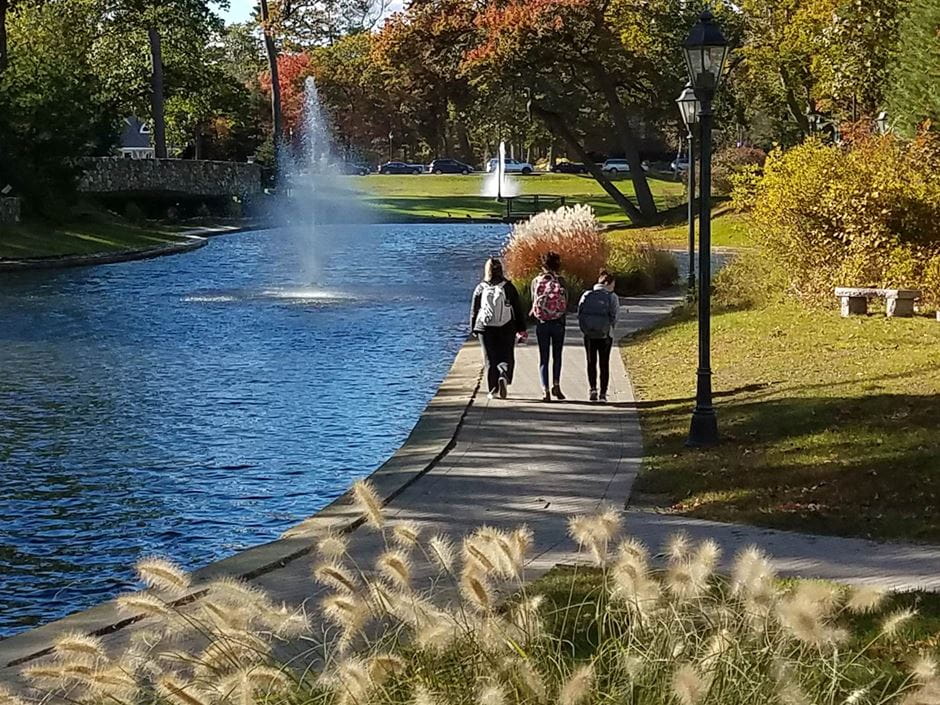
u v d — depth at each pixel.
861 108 46.31
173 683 4.25
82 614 7.34
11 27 63.25
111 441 13.52
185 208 60.59
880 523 9.10
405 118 108.06
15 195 45.41
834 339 18.14
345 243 50.25
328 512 9.91
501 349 15.42
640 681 4.42
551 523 9.49
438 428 13.38
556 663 4.67
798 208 22.36
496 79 54.03
